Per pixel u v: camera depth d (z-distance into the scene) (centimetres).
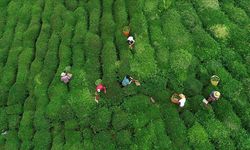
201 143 2205
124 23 2588
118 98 2358
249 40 2525
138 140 2236
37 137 2327
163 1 2656
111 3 2688
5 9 2862
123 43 2519
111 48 2505
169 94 2355
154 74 2398
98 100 2370
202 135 2220
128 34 2545
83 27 2620
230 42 2530
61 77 2453
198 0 2680
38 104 2420
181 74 2394
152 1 2656
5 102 2500
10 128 2408
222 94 2352
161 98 2344
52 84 2462
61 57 2542
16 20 2788
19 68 2566
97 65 2480
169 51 2475
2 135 2409
